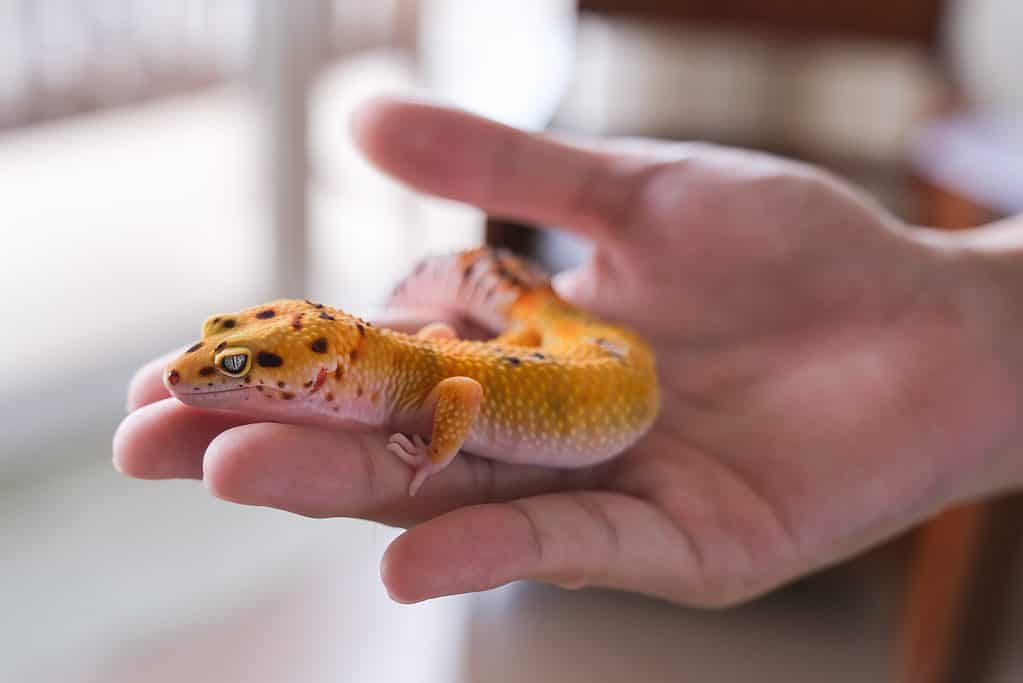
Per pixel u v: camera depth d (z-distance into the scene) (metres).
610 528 0.30
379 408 0.30
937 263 0.37
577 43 0.73
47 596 0.52
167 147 0.72
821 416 0.35
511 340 0.35
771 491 0.33
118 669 0.48
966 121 0.59
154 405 0.28
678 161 0.37
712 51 0.75
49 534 0.56
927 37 0.63
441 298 0.36
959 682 0.50
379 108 0.36
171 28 0.64
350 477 0.28
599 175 0.37
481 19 0.78
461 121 0.36
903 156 0.72
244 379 0.28
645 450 0.34
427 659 0.51
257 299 0.71
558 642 0.53
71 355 0.64
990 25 0.69
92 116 0.63
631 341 0.34
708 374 0.37
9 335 0.64
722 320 0.37
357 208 0.78
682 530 0.32
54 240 0.72
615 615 0.55
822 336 0.37
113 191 0.73
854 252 0.36
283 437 0.27
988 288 0.37
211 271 0.72
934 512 0.36
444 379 0.30
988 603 0.48
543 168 0.36
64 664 0.47
